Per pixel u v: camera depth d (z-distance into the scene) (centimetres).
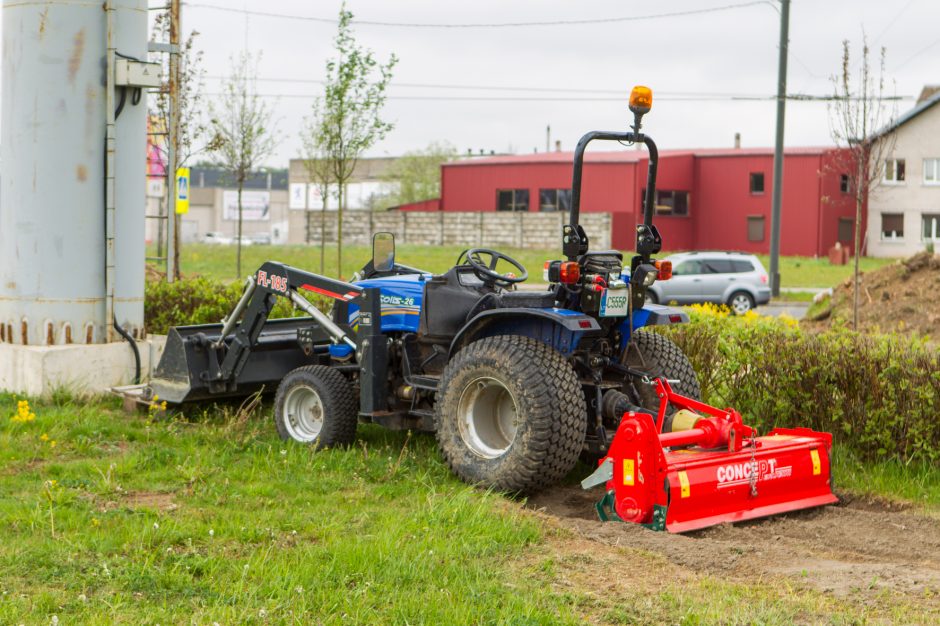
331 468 741
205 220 10588
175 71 1641
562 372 685
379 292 786
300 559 533
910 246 5162
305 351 885
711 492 642
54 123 968
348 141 1772
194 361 890
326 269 3138
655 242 734
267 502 647
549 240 4825
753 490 664
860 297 1880
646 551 575
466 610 470
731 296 2498
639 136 716
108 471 697
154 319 1174
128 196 1005
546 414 673
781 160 2827
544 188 5094
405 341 805
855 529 659
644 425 629
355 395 809
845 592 518
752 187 5034
